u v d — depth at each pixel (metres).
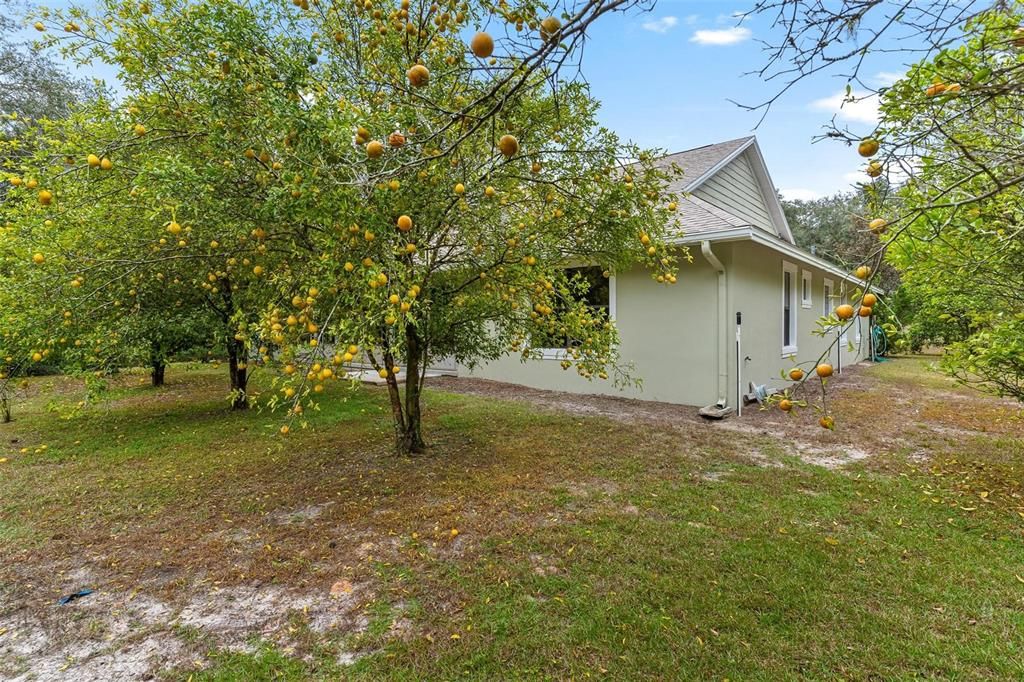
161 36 3.23
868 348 15.46
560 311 4.93
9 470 4.75
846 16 1.70
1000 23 1.81
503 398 8.08
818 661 2.03
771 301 8.63
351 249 2.96
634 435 5.63
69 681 2.01
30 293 3.92
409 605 2.47
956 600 2.43
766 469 4.43
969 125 2.50
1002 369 3.60
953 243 3.34
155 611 2.47
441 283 4.62
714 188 9.62
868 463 4.61
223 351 6.58
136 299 5.06
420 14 3.27
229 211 3.36
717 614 2.34
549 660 2.07
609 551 2.95
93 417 7.14
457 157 3.51
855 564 2.78
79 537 3.29
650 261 4.31
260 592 2.62
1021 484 3.98
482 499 3.77
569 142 3.83
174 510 3.73
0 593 2.65
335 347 2.92
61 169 3.54
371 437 5.73
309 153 2.70
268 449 5.35
